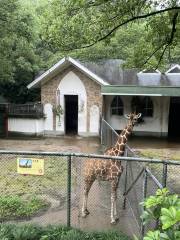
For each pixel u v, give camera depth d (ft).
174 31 42.83
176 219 9.70
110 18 40.14
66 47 41.68
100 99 69.62
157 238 10.12
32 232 21.68
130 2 37.60
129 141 65.77
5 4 58.34
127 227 24.12
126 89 65.51
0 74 65.46
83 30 40.47
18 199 28.58
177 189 34.09
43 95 71.97
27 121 70.85
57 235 21.90
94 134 70.74
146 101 71.97
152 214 12.19
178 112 74.64
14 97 88.79
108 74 73.31
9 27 59.52
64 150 56.44
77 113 75.31
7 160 39.60
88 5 37.45
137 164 24.09
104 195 29.84
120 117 72.95
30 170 22.72
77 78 70.13
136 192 24.13
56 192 30.86
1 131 71.20
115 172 25.20
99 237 22.03
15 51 68.64
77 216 25.96
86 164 26.37
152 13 40.01
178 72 75.25
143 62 49.88
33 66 78.89
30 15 63.10
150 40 46.44
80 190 30.91
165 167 19.98
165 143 64.80
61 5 39.19
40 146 59.72
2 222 24.63
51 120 72.33
